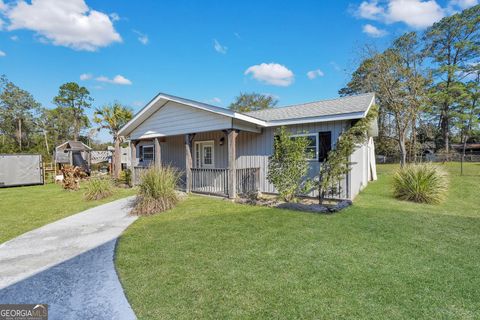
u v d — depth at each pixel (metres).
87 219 5.60
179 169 10.48
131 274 2.92
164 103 9.44
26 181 13.12
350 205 6.30
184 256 3.38
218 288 2.55
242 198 7.44
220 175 8.07
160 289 2.56
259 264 3.08
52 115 37.25
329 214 5.44
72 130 40.19
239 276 2.79
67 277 2.89
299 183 6.93
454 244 3.64
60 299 2.45
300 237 4.01
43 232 4.68
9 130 33.28
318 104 9.30
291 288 2.51
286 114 8.60
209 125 8.10
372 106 7.71
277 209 6.06
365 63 16.22
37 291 2.60
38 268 3.14
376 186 10.16
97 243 4.02
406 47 16.84
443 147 28.11
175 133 9.20
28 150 33.19
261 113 10.09
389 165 23.77
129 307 2.28
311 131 7.57
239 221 5.05
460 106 25.58
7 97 32.28
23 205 7.33
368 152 11.90
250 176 8.40
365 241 3.79
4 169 12.43
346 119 6.76
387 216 5.19
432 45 21.14
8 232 4.73
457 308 2.16
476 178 11.86
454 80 24.88
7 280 2.85
